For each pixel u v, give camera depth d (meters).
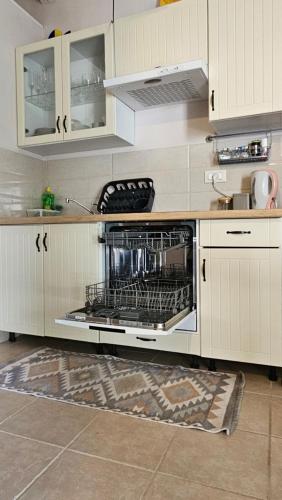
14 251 2.25
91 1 2.69
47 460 1.14
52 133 2.49
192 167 2.37
